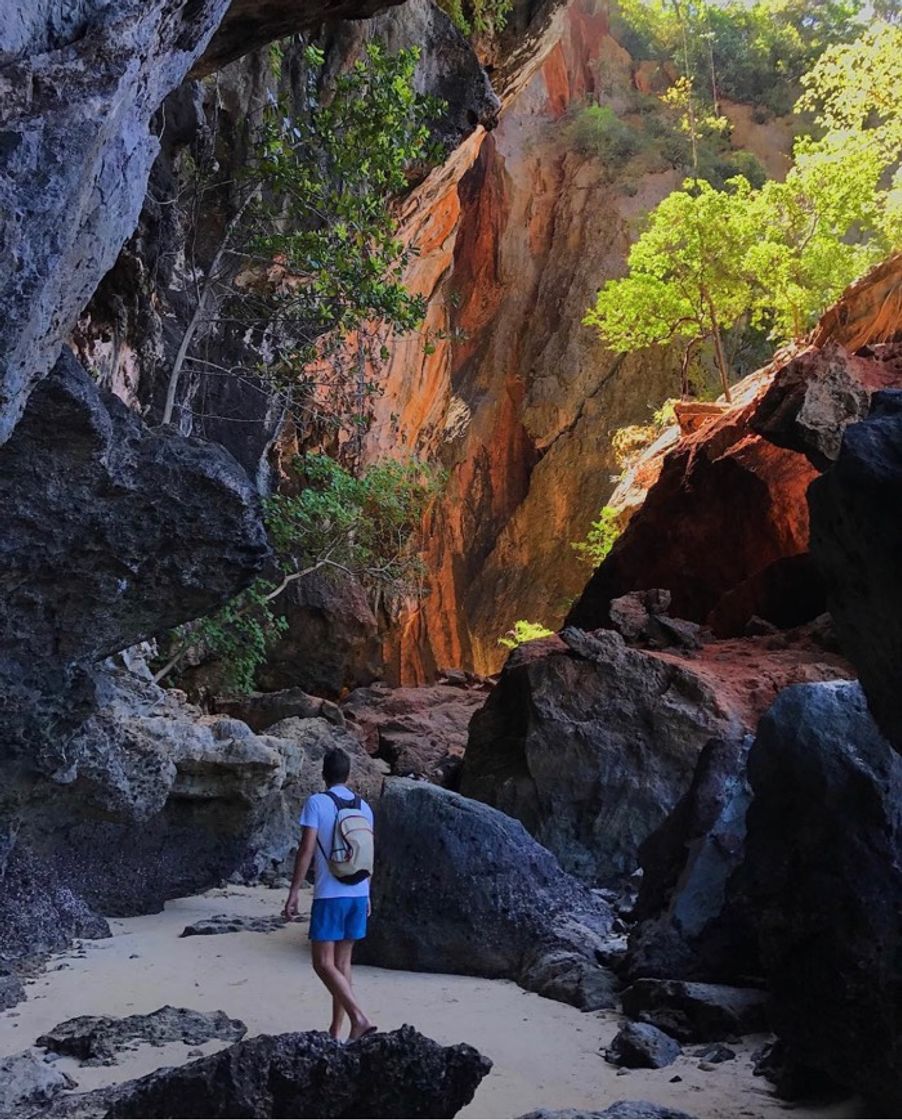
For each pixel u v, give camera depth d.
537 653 13.93
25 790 8.00
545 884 9.05
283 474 21.50
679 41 49.59
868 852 5.55
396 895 8.72
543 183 45.94
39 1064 5.37
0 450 6.91
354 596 22.16
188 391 16.84
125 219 6.27
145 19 5.51
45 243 5.12
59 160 5.00
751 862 6.08
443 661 39.38
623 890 11.86
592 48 49.28
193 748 10.80
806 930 5.59
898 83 26.92
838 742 5.93
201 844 11.47
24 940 8.43
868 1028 5.30
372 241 17.62
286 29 11.80
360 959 8.72
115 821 9.75
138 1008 6.97
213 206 17.45
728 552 19.03
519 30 24.28
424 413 28.53
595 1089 5.70
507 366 45.03
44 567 7.40
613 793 12.52
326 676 22.00
